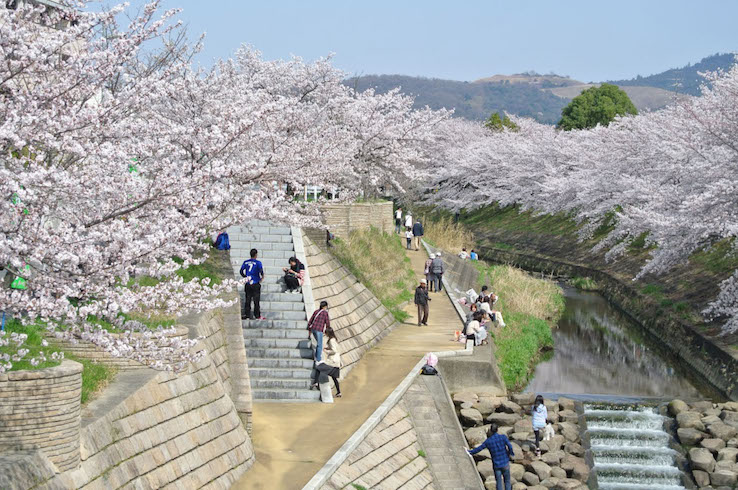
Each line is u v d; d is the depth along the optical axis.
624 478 19.97
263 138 19.95
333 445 15.71
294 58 36.44
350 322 24.00
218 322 17.97
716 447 20.39
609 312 39.72
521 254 58.22
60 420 10.01
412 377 20.73
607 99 96.44
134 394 12.12
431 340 25.67
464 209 77.38
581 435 21.59
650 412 22.97
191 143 15.89
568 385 26.28
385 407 18.16
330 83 36.22
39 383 9.87
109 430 11.23
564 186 52.66
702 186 30.28
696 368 27.94
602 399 24.08
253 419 17.28
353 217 34.22
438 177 71.31
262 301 21.94
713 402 24.17
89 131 10.80
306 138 22.25
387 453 16.55
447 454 17.94
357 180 36.09
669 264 30.36
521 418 21.67
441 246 49.91
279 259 24.05
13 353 10.66
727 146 29.27
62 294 9.56
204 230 11.20
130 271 10.52
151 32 10.82
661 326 33.47
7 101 10.02
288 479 13.99
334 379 19.11
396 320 28.47
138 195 10.75
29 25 10.53
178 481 12.32
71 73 10.30
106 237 9.83
